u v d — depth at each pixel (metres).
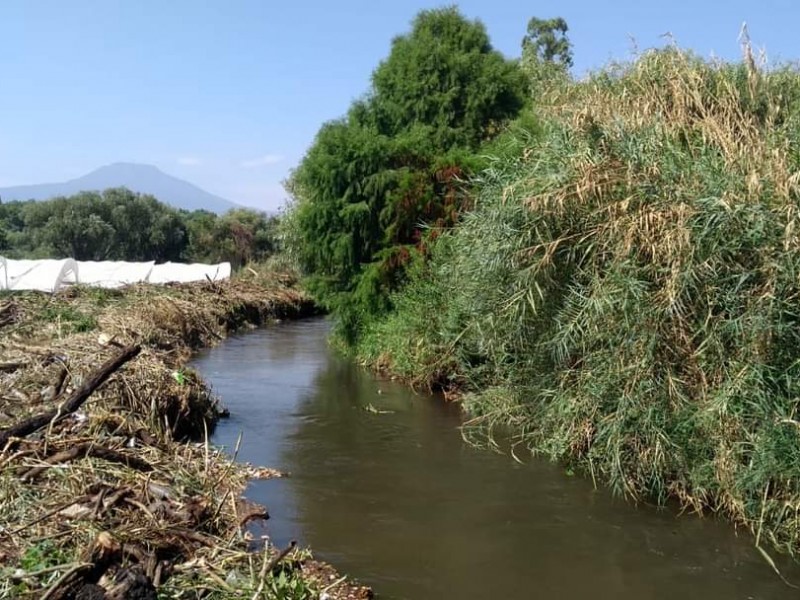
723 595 6.15
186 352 18.98
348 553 6.99
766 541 7.07
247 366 17.41
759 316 6.96
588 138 9.16
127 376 10.45
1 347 12.38
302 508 8.08
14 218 60.66
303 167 17.72
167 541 5.98
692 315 7.74
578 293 8.44
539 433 9.91
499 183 9.98
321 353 19.55
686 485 7.92
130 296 23.86
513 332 9.50
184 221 56.19
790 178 7.36
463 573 6.59
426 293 14.11
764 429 6.86
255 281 33.16
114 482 7.03
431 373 13.99
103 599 4.74
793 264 7.05
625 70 11.08
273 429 11.41
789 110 9.75
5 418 8.38
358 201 16.31
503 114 18.31
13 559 5.34
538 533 7.44
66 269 25.31
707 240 7.52
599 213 8.50
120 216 51.38
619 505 8.12
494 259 9.16
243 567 6.00
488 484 8.86
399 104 18.77
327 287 17.62
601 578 6.48
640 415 7.80
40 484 6.65
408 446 10.48
